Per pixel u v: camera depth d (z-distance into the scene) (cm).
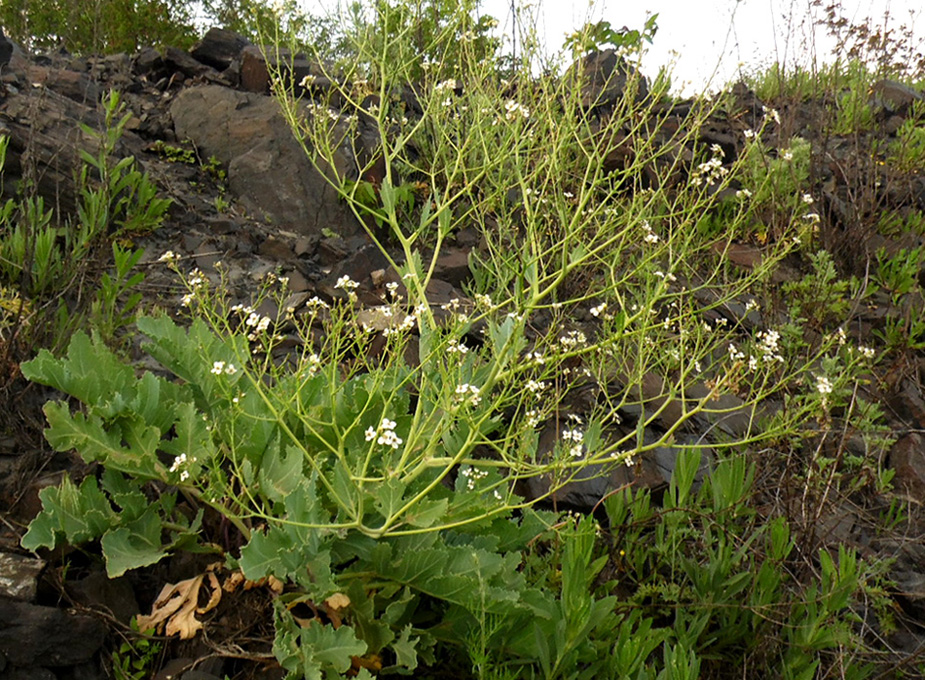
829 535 153
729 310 200
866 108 288
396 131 245
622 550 144
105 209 176
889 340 203
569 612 114
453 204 226
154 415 127
